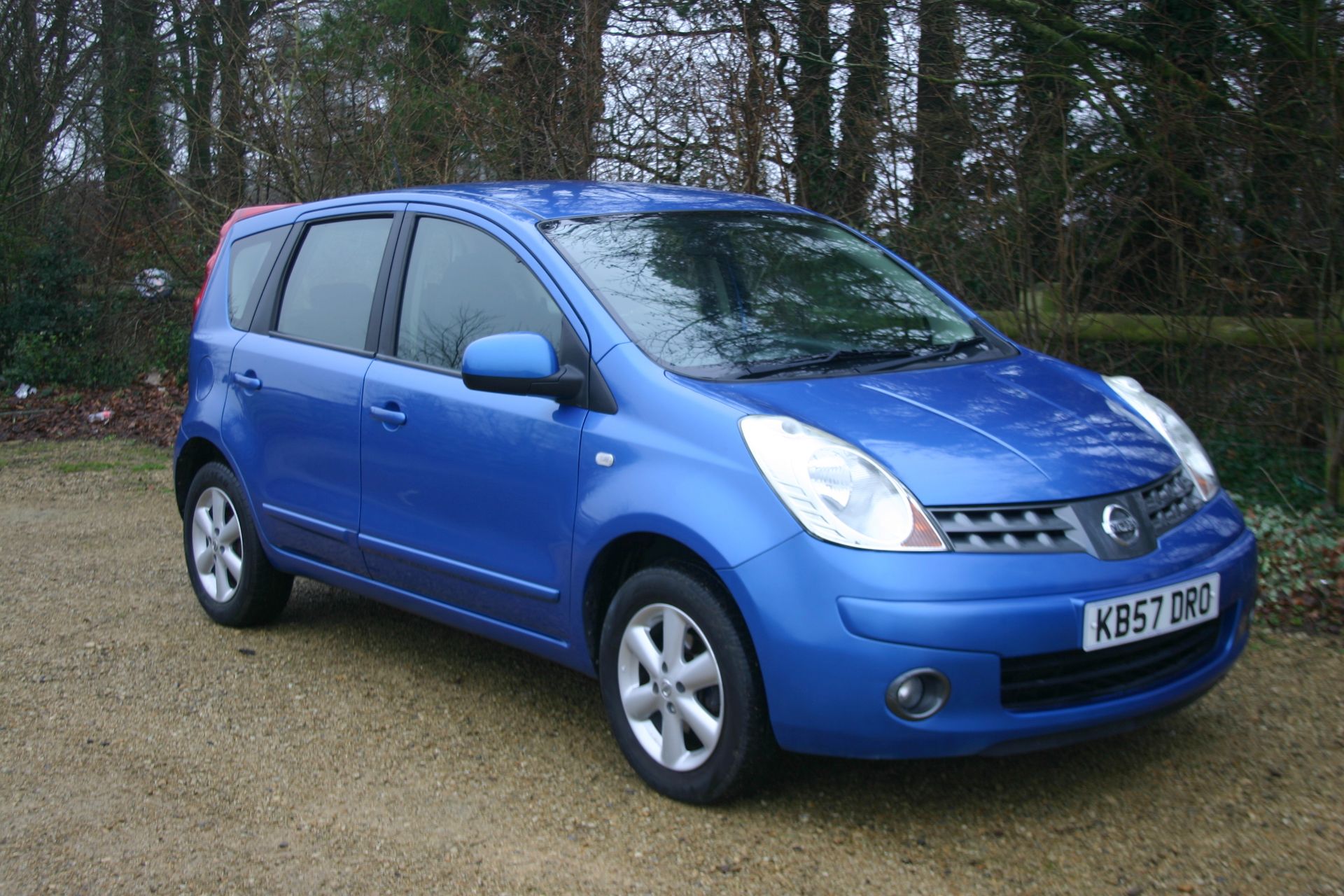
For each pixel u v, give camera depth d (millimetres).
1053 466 3549
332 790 3902
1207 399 7062
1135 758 3984
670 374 3820
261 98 13016
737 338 4113
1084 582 3369
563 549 3936
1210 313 6906
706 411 3645
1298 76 6699
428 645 5312
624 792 3830
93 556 6977
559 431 3953
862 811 3666
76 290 15258
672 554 3766
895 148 7781
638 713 3814
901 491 3389
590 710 4539
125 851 3514
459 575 4336
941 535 3340
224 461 5582
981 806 3682
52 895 3281
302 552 5113
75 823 3691
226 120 13969
